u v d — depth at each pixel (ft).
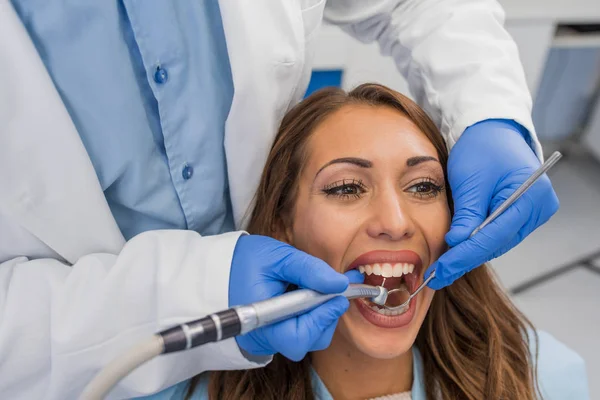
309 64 2.88
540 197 2.57
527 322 3.37
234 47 2.37
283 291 2.38
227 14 2.32
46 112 2.19
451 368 3.01
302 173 2.71
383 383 2.89
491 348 3.01
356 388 2.90
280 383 2.83
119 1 2.27
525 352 3.18
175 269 2.34
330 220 2.59
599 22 6.06
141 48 2.30
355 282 2.47
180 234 2.50
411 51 3.21
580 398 3.28
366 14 3.12
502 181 2.62
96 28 2.23
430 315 3.06
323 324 2.15
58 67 2.25
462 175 2.66
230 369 2.66
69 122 2.26
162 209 2.66
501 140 2.69
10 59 2.11
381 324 2.65
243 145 2.62
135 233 2.79
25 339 2.23
